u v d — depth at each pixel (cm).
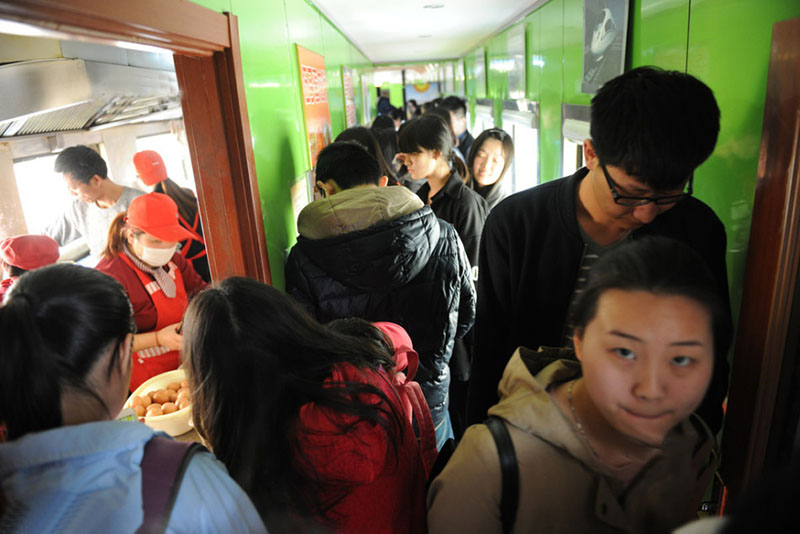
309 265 152
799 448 26
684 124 70
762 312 107
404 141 220
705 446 64
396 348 106
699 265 52
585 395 60
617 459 59
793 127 94
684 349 49
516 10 408
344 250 138
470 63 833
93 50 139
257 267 173
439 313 155
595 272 56
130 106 186
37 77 117
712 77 136
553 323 106
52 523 51
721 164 133
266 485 76
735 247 128
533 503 59
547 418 57
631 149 73
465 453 62
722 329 52
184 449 61
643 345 49
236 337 74
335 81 437
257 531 66
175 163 256
